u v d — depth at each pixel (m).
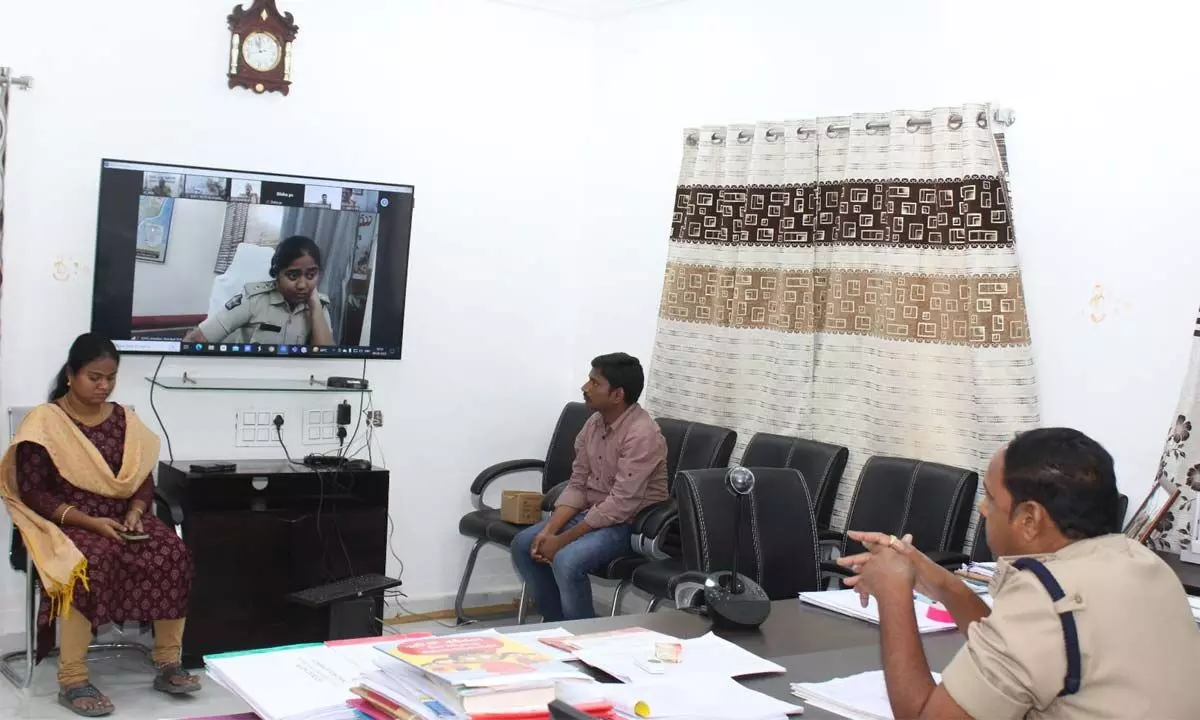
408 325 5.26
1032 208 3.84
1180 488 3.22
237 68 4.75
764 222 4.69
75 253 4.52
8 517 4.45
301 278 4.77
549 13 5.56
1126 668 1.52
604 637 2.13
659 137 5.30
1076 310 3.72
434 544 5.39
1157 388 3.48
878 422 4.23
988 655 1.56
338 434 5.08
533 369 5.62
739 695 1.81
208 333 4.63
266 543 4.41
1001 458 1.74
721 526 2.94
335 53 5.01
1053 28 3.76
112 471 3.98
